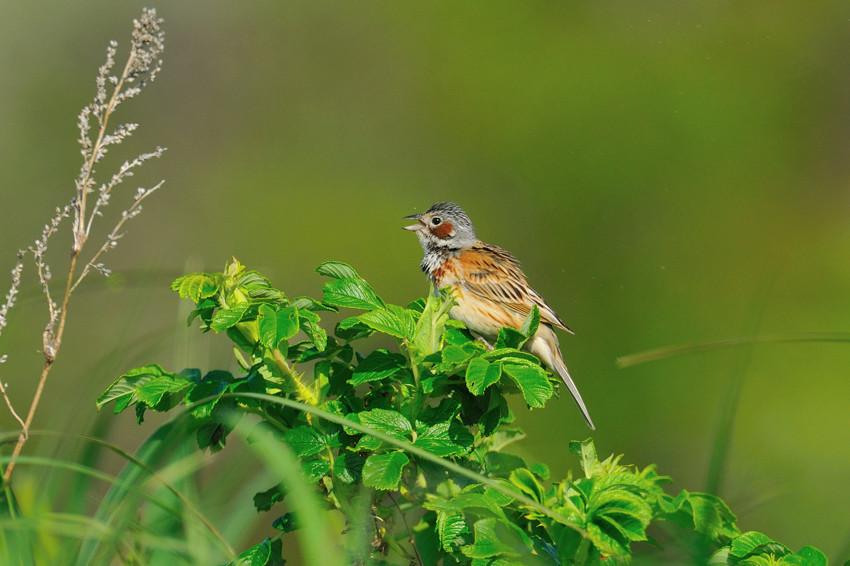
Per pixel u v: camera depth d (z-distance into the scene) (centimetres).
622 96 2147
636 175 2048
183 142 2220
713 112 2072
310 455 323
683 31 2217
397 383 362
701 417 1412
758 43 2166
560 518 277
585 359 1605
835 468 1247
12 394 1166
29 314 1275
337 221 2112
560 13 2300
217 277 346
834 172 2028
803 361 1469
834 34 2144
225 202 2139
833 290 1652
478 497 294
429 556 358
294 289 2030
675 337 1641
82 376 389
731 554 308
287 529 323
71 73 2109
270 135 2284
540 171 2117
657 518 314
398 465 300
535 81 2203
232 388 331
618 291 1811
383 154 2261
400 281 2048
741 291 1734
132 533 299
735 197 1989
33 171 1953
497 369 314
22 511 334
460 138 2236
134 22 407
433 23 2338
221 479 328
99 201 398
